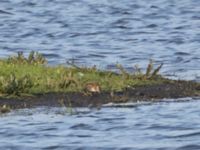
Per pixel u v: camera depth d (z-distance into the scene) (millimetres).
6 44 106875
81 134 56906
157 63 92688
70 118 60562
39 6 152500
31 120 59906
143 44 108875
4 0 158125
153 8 151000
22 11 145500
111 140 55719
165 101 65625
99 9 149000
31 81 65812
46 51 100500
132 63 92312
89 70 70562
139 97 66188
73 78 66938
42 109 62469
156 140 55812
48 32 119500
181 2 158750
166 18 138500
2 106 62562
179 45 107625
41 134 56719
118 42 110562
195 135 56938
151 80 70250
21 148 53625
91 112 62281
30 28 123312
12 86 64438
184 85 69938
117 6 152625
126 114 61938
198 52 101188
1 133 56844
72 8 150250
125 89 67438
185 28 125312
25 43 108188
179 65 90938
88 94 65562
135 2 158125
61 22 131750
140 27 127125
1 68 68062
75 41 111125
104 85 67500
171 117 61375
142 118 61094
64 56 96625
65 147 54000
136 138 56188
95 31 121875
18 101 63594
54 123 59375
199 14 143250
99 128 58469
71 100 64375
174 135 56938
